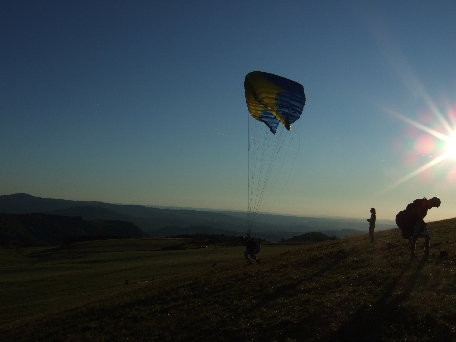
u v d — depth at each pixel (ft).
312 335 40.55
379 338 37.06
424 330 36.70
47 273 224.94
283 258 90.68
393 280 49.39
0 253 398.21
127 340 51.29
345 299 47.29
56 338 59.93
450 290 42.70
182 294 69.05
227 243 339.98
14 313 113.09
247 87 81.46
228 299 59.41
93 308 74.69
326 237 343.26
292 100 75.72
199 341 46.01
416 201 57.26
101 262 256.52
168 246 357.20
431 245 63.05
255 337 43.21
